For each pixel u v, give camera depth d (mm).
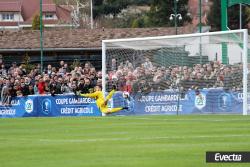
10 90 59219
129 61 56344
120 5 168875
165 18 140000
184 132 32781
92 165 21875
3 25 198000
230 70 52031
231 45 52344
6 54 93000
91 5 156500
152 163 22000
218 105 52281
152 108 54719
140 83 55188
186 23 141375
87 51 93250
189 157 23203
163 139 29328
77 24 167000
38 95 58750
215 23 131375
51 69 67375
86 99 57688
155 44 55406
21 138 32156
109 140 29531
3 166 22344
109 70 56750
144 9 168375
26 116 58469
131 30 101875
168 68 54594
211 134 31359
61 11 193125
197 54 53719
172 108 54062
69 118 49156
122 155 24125
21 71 65312
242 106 51250
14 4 199750
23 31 99250
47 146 27797
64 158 23781
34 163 22797
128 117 48625
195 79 53156
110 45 56781
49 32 98562
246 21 129875
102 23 165750
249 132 32250
